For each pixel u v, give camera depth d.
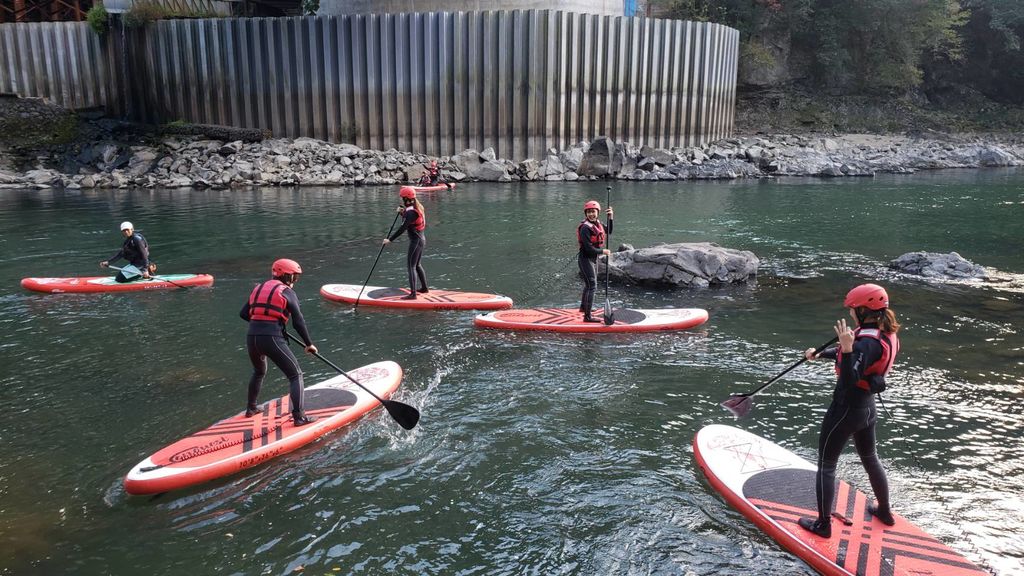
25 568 4.40
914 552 4.34
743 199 22.58
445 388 7.21
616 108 29.88
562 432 6.21
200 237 15.90
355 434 6.18
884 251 14.62
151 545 4.64
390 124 28.83
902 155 34.25
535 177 27.89
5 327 9.29
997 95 43.91
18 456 5.82
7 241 15.24
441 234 16.39
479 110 28.62
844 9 41.06
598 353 8.27
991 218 18.91
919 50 42.91
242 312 6.01
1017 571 4.33
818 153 33.12
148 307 10.27
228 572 4.38
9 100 29.17
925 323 9.46
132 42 29.94
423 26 27.83
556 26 27.95
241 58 28.94
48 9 31.78
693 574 4.34
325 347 8.57
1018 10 40.44
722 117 34.38
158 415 6.59
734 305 10.44
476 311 10.17
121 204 20.92
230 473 5.49
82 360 8.05
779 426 6.36
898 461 5.65
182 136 29.09
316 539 4.71
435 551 4.58
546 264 13.31
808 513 4.79
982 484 5.31
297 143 28.12
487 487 5.32
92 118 29.88
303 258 13.83
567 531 4.79
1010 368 7.75
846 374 4.13
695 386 7.27
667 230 16.98
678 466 5.63
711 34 31.59
